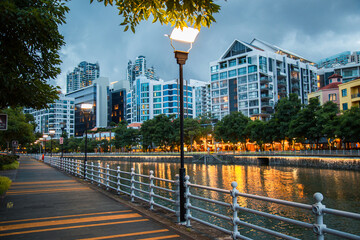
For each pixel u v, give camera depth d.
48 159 43.75
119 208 9.91
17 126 36.84
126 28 6.39
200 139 86.75
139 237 6.48
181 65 7.95
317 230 4.04
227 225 16.17
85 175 20.66
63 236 6.62
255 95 86.69
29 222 8.00
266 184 30.31
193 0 5.22
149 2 5.85
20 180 19.80
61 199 11.90
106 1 6.04
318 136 49.03
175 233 6.79
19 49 8.22
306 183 29.94
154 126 85.75
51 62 9.52
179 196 7.88
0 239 6.43
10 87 7.94
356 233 14.56
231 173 42.81
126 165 71.06
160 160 77.75
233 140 70.50
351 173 36.00
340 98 55.91
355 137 40.62
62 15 8.54
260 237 14.26
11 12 7.16
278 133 57.44
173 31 7.55
